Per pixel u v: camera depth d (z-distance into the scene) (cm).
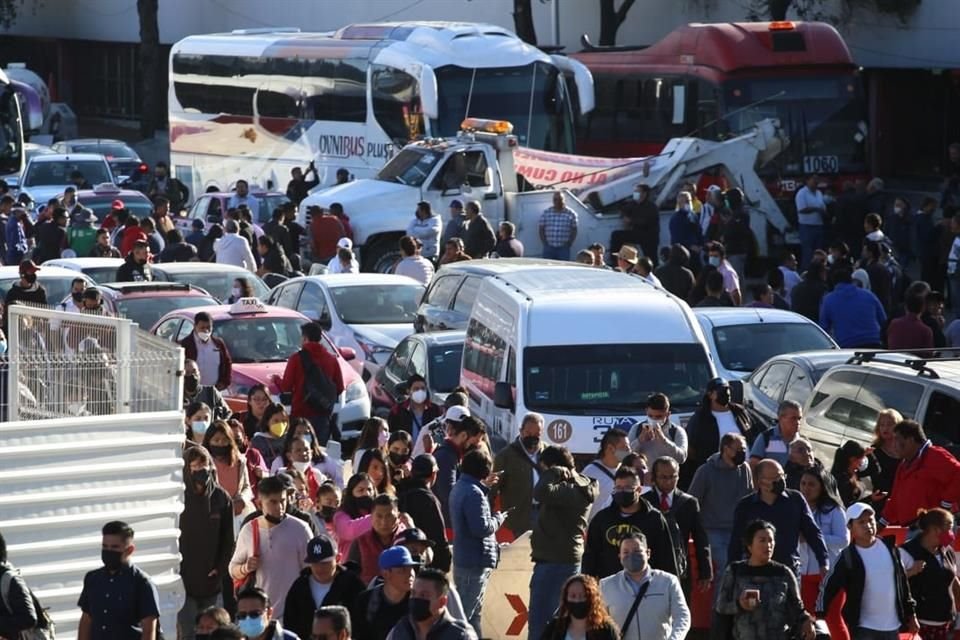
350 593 2594
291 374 4631
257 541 2894
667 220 7750
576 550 3080
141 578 2597
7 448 3027
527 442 3462
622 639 2708
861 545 2925
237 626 2231
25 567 3030
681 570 3039
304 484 3391
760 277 7556
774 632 2692
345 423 5162
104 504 3084
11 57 19062
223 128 10644
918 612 3067
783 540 3061
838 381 4169
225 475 3328
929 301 5447
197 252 7531
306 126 9894
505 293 4431
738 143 8012
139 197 9294
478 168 7981
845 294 5441
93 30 17775
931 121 11675
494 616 3284
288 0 15375
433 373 4997
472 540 3089
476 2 13762
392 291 6091
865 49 11625
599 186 7994
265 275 7081
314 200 8144
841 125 8700
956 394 3784
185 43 11000
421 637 2281
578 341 4219
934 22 11219
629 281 4562
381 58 9231
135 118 17862
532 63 9056
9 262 7894
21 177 10794
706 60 8806
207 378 4828
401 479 3331
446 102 8931
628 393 4178
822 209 7956
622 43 13062
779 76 8681
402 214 7969
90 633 2573
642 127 9338
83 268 6550
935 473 3403
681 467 3841
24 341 3647
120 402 3262
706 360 4259
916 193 11169
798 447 3356
